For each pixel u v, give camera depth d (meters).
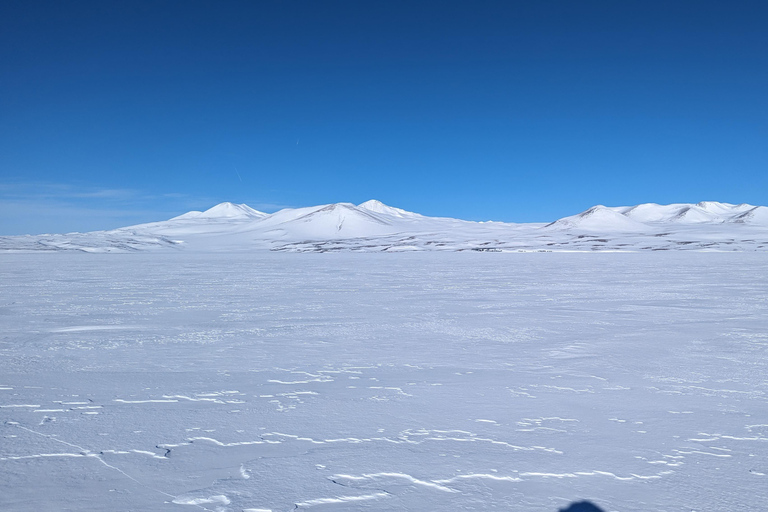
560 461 4.27
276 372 7.42
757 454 4.38
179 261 54.38
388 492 3.73
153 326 11.84
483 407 5.73
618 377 7.04
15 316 13.55
